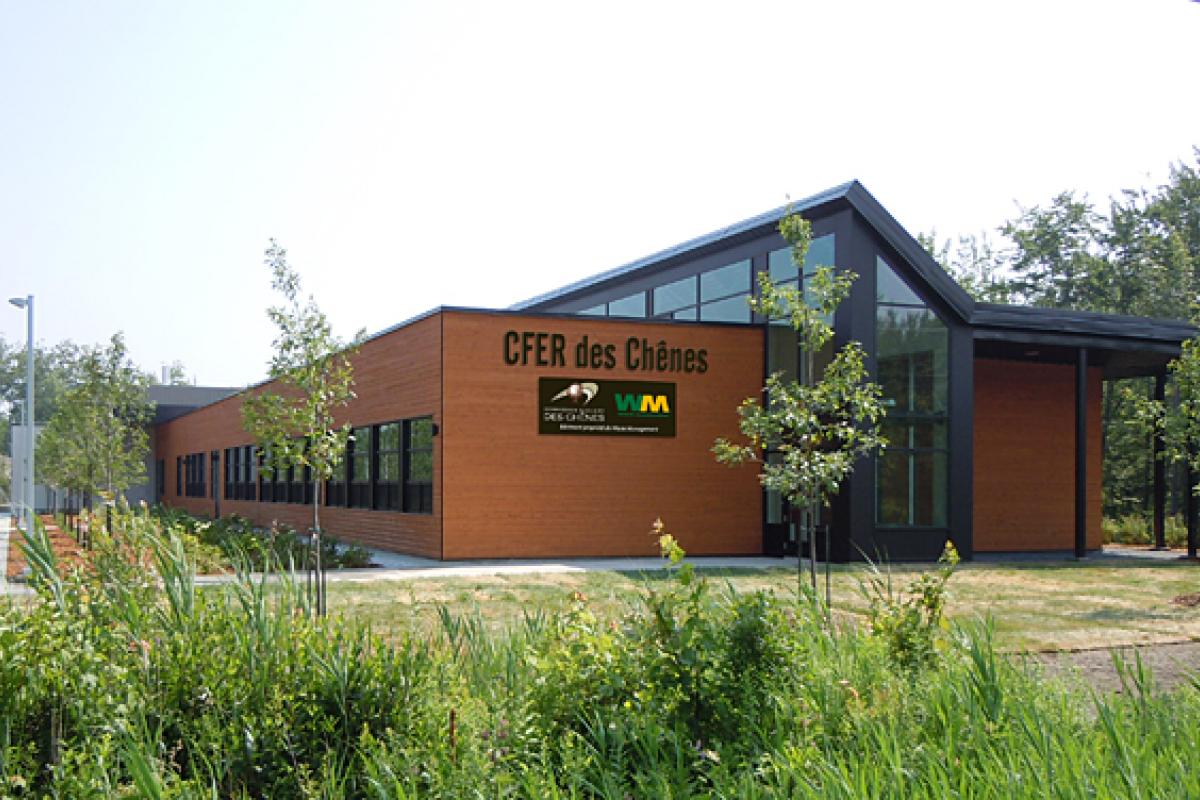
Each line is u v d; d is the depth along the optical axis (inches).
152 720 194.7
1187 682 283.6
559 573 690.2
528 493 815.7
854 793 166.2
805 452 501.0
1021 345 927.0
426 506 842.2
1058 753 182.1
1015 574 733.9
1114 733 186.4
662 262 1013.8
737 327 879.1
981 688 207.9
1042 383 1067.9
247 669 205.2
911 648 257.1
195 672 202.2
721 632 220.5
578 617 239.3
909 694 221.9
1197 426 710.5
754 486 877.2
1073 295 1900.8
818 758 187.5
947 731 190.7
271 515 1312.7
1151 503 1550.2
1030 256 1966.0
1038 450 1061.1
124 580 227.1
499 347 814.5
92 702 183.5
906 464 832.3
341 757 192.5
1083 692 240.5
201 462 1740.9
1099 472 1103.0
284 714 196.7
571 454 827.4
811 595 282.0
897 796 170.9
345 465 1046.4
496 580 642.2
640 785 185.0
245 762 188.2
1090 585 655.8
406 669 209.5
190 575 226.7
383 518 928.3
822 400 496.7
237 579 232.8
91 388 1149.7
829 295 512.1
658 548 845.2
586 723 204.1
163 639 211.2
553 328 826.8
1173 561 904.9
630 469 841.5
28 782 168.1
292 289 506.9
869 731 203.8
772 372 877.2
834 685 222.7
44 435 1469.0
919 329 840.3
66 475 1261.1
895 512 826.8
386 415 924.0
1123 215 1866.4
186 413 1852.9
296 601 235.8
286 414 511.2
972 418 853.8
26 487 1684.3
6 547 1033.5
